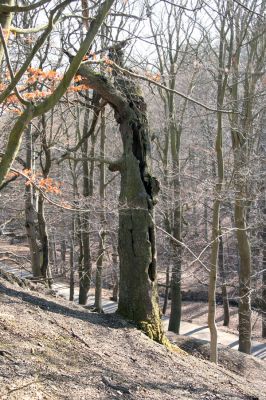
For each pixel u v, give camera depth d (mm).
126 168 8922
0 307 6945
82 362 5668
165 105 15844
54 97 3141
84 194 14500
